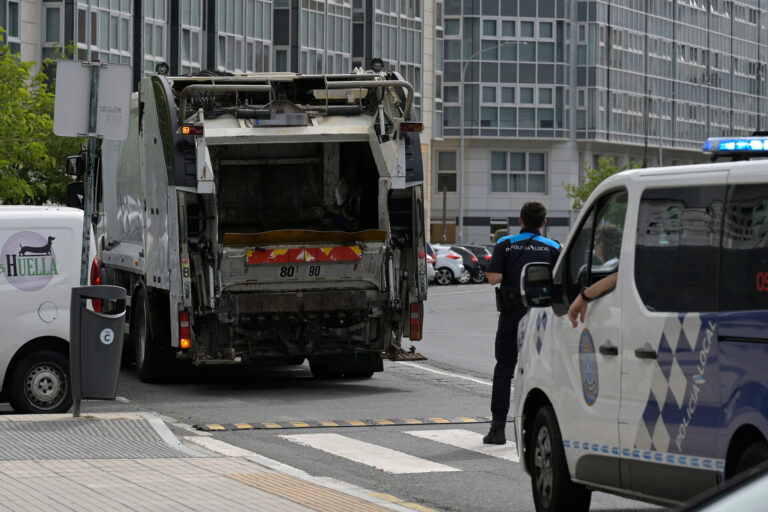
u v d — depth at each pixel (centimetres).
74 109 3322
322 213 4472
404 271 4244
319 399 3978
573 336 2048
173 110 4053
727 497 838
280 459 2884
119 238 4922
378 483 2619
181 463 2648
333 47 18612
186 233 4022
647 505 2375
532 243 3052
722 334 1680
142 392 4150
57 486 2353
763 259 1627
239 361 4159
